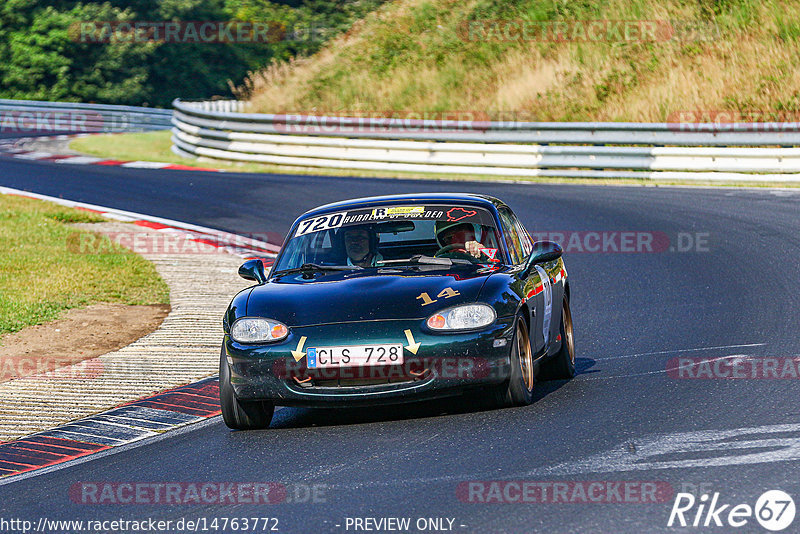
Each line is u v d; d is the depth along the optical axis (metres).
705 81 100.00
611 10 113.94
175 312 42.38
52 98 174.88
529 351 25.59
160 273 50.91
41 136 141.38
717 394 25.06
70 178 91.50
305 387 23.91
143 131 159.12
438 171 92.56
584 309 41.16
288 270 27.88
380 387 23.56
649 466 19.22
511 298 24.70
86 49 179.25
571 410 24.31
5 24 179.62
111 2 185.88
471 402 26.14
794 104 94.25
